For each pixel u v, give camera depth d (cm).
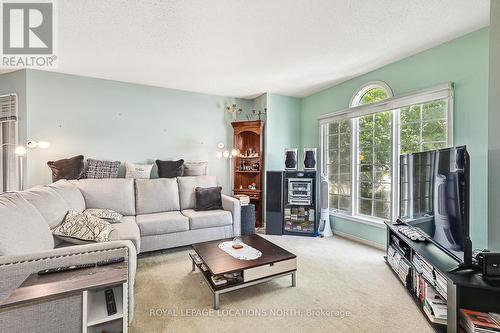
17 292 108
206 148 433
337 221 385
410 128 288
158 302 193
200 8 192
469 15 202
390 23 214
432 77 258
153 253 302
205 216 316
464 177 155
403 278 218
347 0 184
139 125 381
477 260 160
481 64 221
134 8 192
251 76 347
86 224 208
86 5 189
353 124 362
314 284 222
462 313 146
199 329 162
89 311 127
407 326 166
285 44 252
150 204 329
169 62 298
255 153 446
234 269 185
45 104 326
